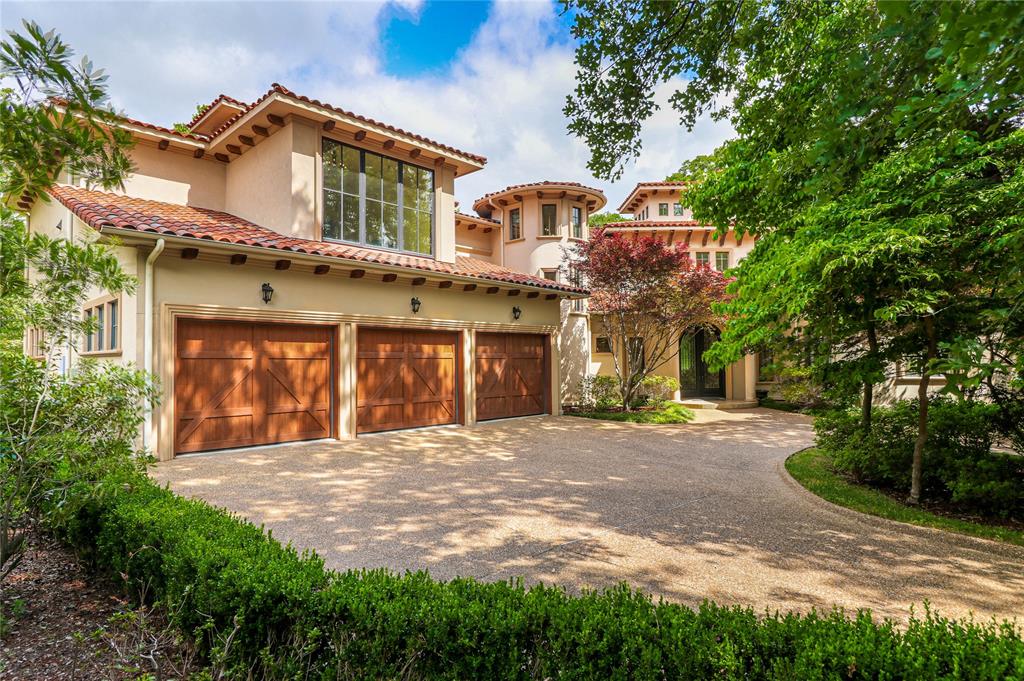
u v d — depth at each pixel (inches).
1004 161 201.3
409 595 98.0
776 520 215.0
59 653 114.7
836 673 70.7
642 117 176.7
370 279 414.3
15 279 125.6
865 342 283.9
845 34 131.6
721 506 235.6
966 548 183.5
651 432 468.8
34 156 101.0
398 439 403.9
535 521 211.9
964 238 196.7
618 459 343.3
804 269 219.3
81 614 132.3
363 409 414.9
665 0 155.0
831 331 251.3
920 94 97.4
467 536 193.0
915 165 199.9
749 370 741.3
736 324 283.9
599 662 80.4
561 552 177.6
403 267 405.1
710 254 818.2
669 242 801.6
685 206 384.5
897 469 256.4
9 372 130.3
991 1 69.4
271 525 202.8
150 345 305.3
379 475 288.2
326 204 431.2
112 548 140.2
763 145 299.0
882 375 239.0
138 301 303.7
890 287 220.8
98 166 109.5
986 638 74.5
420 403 454.6
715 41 164.9
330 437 397.1
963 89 89.8
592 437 432.1
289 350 377.1
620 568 163.9
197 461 312.0
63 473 135.3
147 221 309.7
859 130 116.3
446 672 88.2
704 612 88.0
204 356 336.2
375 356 424.2
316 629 93.0
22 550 143.4
